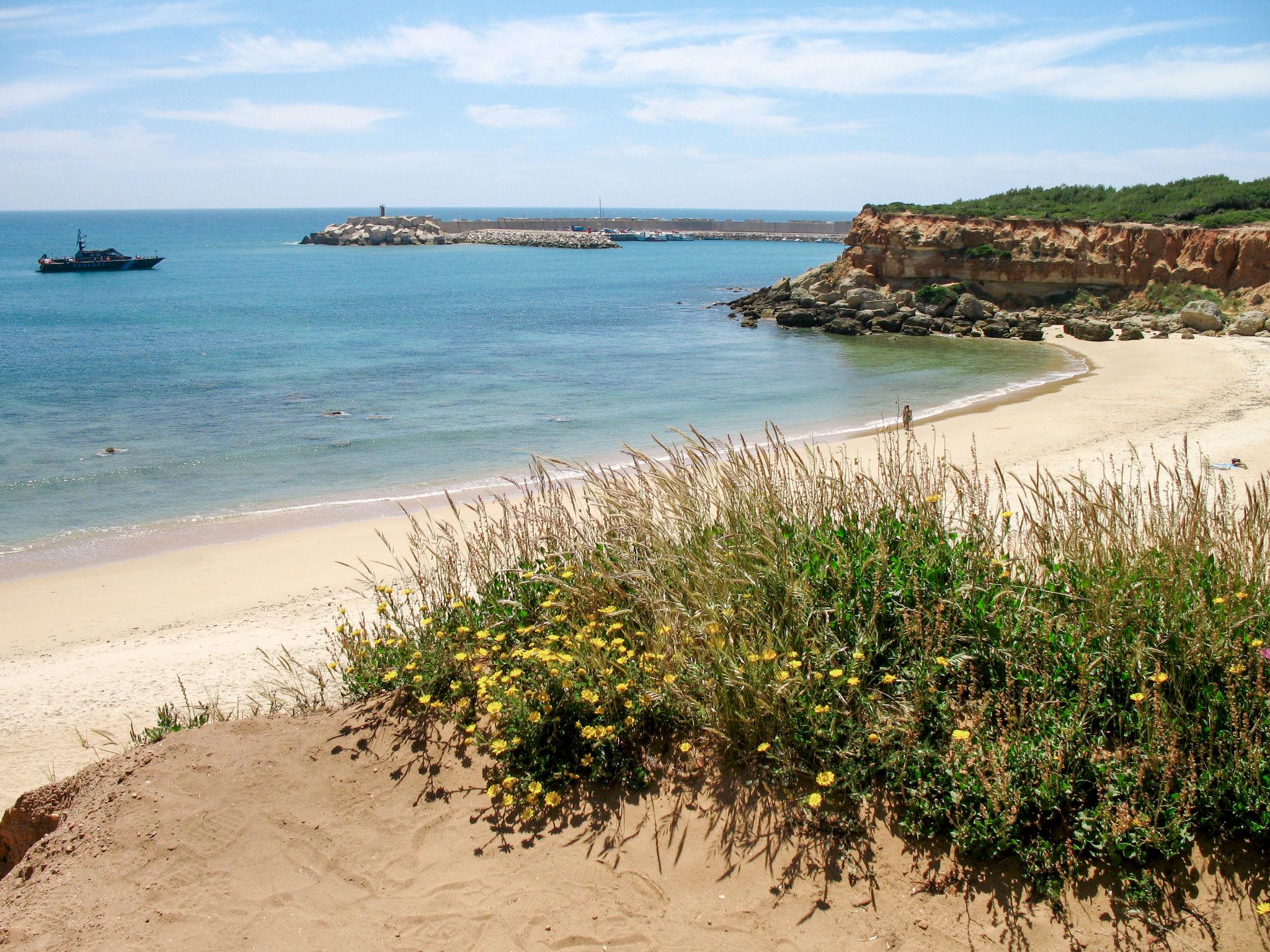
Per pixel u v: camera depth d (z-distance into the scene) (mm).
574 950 3551
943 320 47000
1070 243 47375
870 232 53156
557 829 4227
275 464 21484
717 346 43531
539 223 176500
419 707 5203
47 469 20969
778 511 5727
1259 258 42438
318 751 4895
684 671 4684
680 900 3758
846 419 26109
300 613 11938
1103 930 3414
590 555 5863
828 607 4652
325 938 3725
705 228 184250
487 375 35094
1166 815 3668
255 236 184625
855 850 3875
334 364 37406
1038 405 26844
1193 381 29812
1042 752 3838
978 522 5340
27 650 11148
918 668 4375
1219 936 3348
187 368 36156
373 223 152750
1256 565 4719
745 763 4359
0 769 7559
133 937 3783
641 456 6605
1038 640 4422
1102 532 5203
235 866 4137
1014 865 3705
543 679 4801
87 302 62188
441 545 8242
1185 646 4203
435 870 4059
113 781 4785
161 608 12570
